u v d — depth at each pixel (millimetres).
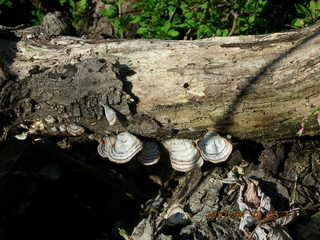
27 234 651
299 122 551
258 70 528
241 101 530
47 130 546
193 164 550
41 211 664
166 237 555
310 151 598
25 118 534
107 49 555
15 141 579
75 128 542
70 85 513
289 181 588
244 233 543
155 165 659
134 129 537
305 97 530
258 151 596
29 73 527
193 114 539
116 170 673
